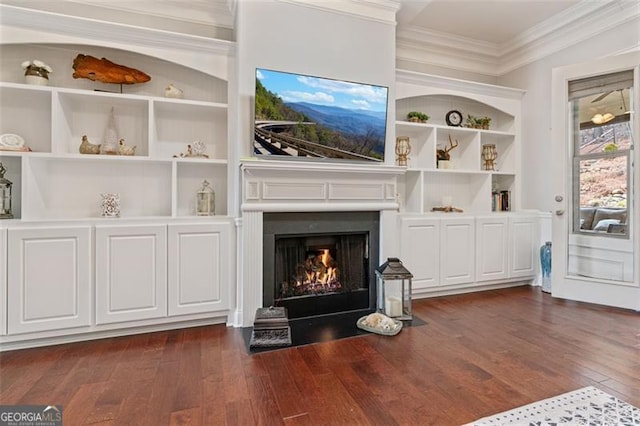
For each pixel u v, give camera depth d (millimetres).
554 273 3533
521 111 4188
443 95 3846
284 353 2232
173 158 2750
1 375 1951
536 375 1921
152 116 2713
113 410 1614
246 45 2766
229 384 1844
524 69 4156
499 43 4195
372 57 3186
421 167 3902
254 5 2793
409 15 3553
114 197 2713
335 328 2676
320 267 3148
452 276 3611
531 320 2838
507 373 1946
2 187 2459
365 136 3107
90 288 2441
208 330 2664
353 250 3193
